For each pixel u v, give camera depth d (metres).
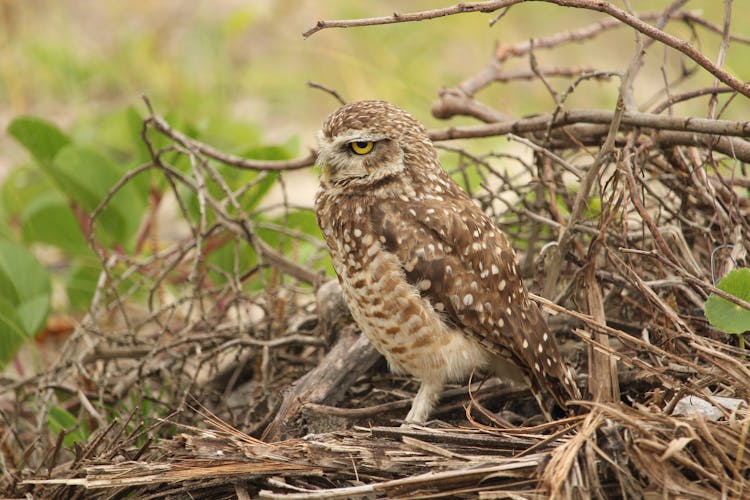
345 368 8.45
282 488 7.17
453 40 18.83
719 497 6.30
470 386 8.46
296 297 10.33
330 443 7.22
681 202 9.20
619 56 18.03
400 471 7.04
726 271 8.38
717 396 7.16
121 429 7.94
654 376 7.59
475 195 11.13
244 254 10.95
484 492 6.56
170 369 9.45
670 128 8.20
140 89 18.06
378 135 8.10
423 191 8.17
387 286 7.95
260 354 9.39
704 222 9.21
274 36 19.69
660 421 6.62
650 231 8.45
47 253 13.84
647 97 16.23
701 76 16.00
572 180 11.12
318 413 8.17
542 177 9.55
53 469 8.19
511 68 17.55
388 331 8.06
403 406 8.38
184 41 19.33
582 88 16.89
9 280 10.41
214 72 18.53
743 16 17.34
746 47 16.94
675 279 8.21
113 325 11.46
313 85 9.77
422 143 8.27
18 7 19.58
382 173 8.16
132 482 7.09
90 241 9.88
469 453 7.07
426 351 8.03
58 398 10.19
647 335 7.97
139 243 11.61
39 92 18.48
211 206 9.68
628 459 6.54
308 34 7.05
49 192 12.08
